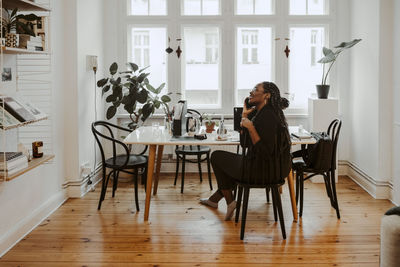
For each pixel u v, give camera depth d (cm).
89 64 534
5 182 359
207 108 634
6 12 354
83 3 520
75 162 506
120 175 591
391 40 495
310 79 634
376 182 508
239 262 338
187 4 631
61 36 483
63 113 494
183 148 548
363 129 558
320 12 628
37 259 343
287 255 351
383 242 244
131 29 633
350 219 436
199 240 382
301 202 440
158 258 346
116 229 409
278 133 371
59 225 419
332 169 437
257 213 455
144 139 438
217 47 634
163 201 498
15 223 379
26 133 409
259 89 371
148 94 590
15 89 380
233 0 621
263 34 631
